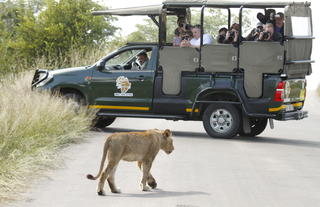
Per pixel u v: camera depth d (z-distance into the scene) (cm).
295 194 1070
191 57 1770
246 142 1712
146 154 1070
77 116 1791
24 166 1173
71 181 1126
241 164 1351
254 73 1725
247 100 1733
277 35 1716
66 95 1877
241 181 1170
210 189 1094
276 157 1462
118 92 1831
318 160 1437
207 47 1761
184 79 1781
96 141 1627
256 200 1018
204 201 1001
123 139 1037
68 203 962
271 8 1791
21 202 957
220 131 1766
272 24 1723
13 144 1340
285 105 1730
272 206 981
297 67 1789
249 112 1731
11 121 1457
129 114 1827
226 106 1753
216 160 1394
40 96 1758
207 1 1767
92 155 1402
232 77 1745
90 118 1827
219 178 1192
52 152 1370
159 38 1798
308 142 1761
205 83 1762
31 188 1056
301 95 1845
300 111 1802
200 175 1218
